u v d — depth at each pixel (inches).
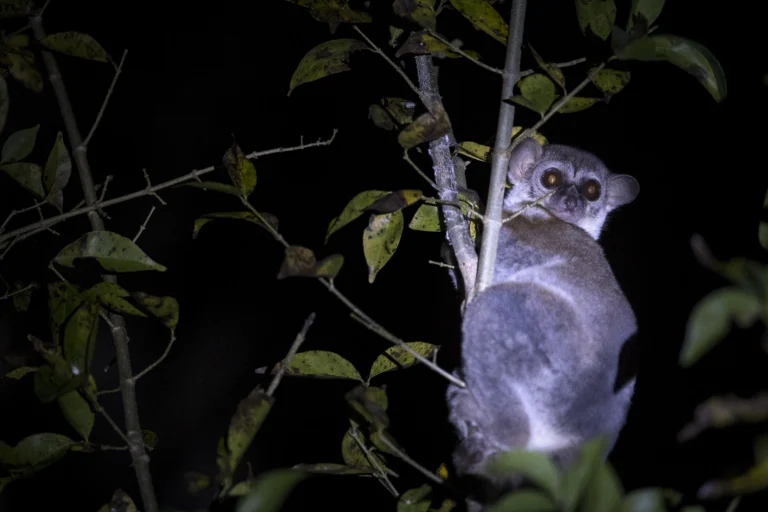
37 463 170.7
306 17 418.6
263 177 412.8
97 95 408.2
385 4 277.0
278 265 409.1
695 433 101.9
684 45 148.6
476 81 381.7
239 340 399.2
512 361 176.6
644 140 380.8
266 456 375.2
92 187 211.9
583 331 183.9
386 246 179.2
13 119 385.4
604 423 183.0
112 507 170.2
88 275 247.1
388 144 404.5
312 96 414.0
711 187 365.7
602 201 264.1
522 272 195.3
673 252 366.3
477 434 177.5
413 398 366.0
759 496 143.6
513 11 173.2
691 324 102.3
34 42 196.1
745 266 101.5
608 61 160.7
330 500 362.0
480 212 198.2
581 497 110.3
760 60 351.6
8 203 358.9
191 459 374.3
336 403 383.6
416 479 325.4
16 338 349.4
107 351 372.8
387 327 392.8
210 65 424.2
